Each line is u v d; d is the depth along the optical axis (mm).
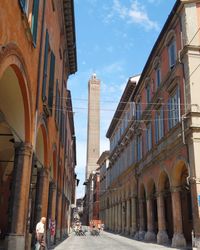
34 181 19109
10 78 10688
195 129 18250
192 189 17812
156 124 26312
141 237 29922
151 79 28594
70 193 53062
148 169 28250
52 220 21484
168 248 19859
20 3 9664
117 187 45906
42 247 13570
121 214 42062
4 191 20219
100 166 75125
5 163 19688
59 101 22953
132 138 36031
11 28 9047
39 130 15602
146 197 28703
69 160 44031
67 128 36531
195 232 17109
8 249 11188
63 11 22922
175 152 21109
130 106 37844
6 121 11375
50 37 17062
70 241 28406
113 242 27172
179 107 20656
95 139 101312
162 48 25109
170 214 26766
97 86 104000
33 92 12555
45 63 14977
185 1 20703
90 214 94188
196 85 19219
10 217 11594
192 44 19906
